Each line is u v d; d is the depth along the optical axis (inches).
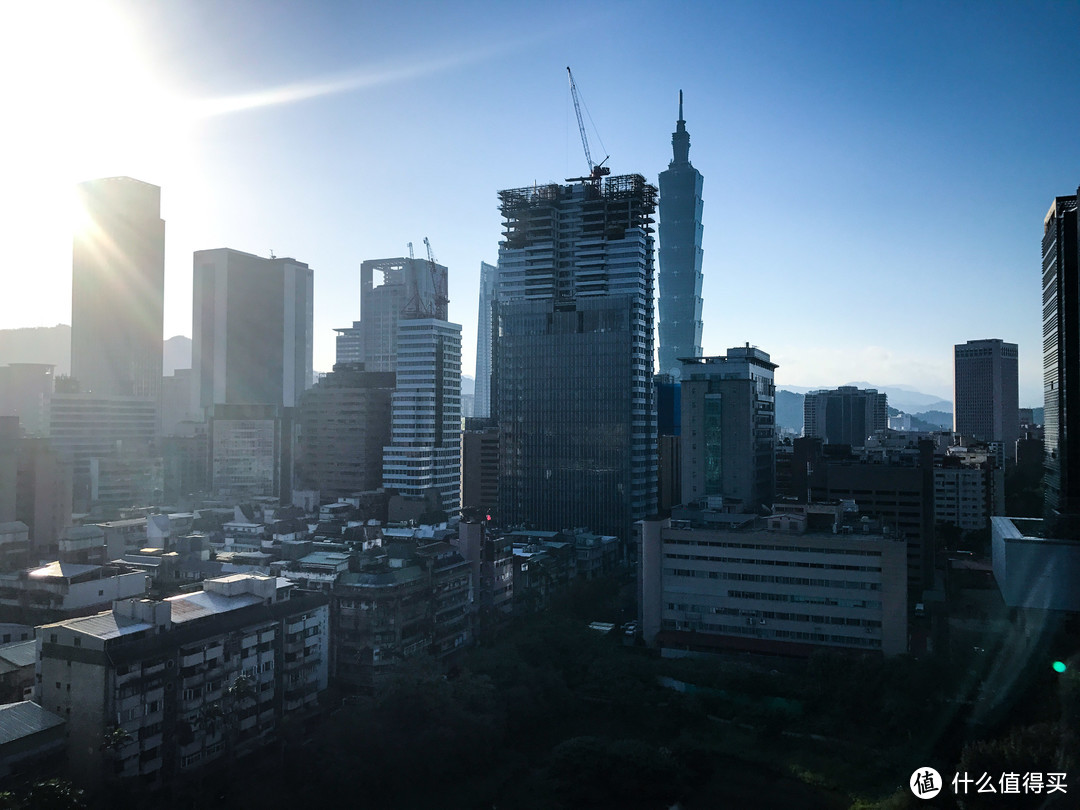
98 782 5064.0
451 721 6176.2
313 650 6811.0
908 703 6594.5
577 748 6245.1
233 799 5452.8
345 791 5541.3
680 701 7140.8
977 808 5073.8
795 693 7076.8
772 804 5728.3
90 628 5359.3
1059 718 6023.6
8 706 5226.4
